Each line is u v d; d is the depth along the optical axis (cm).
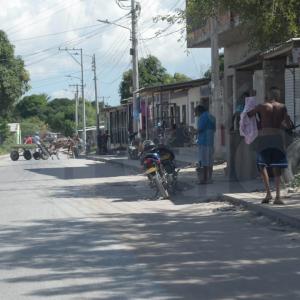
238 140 1866
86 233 1179
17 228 1259
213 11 1856
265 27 1678
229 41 2888
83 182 2333
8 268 904
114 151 4984
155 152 1723
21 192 2017
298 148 1625
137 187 2053
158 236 1134
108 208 1541
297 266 882
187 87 3531
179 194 1742
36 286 801
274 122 1363
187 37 2381
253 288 773
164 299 730
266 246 1023
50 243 1088
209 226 1228
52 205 1633
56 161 4153
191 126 3616
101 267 897
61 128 12781
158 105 4128
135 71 3994
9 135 8138
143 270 874
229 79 3120
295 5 1648
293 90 2252
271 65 1898
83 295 753
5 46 6419
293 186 1593
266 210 1295
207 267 886
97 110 6469
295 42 1487
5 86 6375
